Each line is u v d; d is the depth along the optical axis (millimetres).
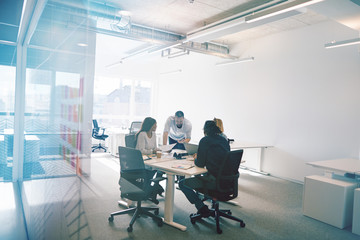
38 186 2260
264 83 5980
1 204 3531
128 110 9242
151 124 3682
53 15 1887
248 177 5512
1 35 4031
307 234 2930
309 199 3418
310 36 5156
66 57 1526
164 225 2996
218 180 2758
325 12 3439
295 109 5371
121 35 4793
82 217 1400
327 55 4879
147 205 3568
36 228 2279
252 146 5262
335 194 3162
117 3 4254
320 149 4957
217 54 6352
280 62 5664
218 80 7117
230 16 4535
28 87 3371
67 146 1446
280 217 3389
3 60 4457
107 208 3361
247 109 6344
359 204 2951
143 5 4332
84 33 1487
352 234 2969
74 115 1405
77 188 1401
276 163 5688
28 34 3420
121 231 2777
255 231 2949
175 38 5801
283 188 4762
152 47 6191
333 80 4785
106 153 7586
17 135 4492
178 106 8539
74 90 1415
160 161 3227
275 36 5766
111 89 8805
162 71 9352
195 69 7875
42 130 2121
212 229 2951
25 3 2561
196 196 3225
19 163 4539
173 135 4883
